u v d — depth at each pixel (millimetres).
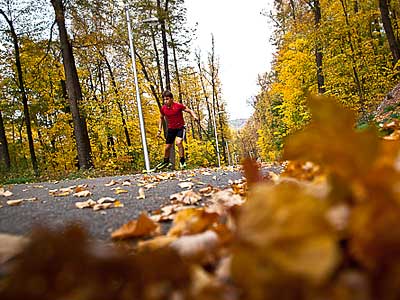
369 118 11383
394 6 20797
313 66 24266
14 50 23141
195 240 1255
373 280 702
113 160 25344
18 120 27750
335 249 659
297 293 696
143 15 24516
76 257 739
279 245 684
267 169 6500
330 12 19984
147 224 1885
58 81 26312
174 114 10836
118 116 28141
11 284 723
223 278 973
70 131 25375
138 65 27859
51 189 5840
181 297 825
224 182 5340
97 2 18578
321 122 707
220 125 50812
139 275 786
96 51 25688
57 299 725
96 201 3834
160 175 7918
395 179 698
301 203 700
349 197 757
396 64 17625
